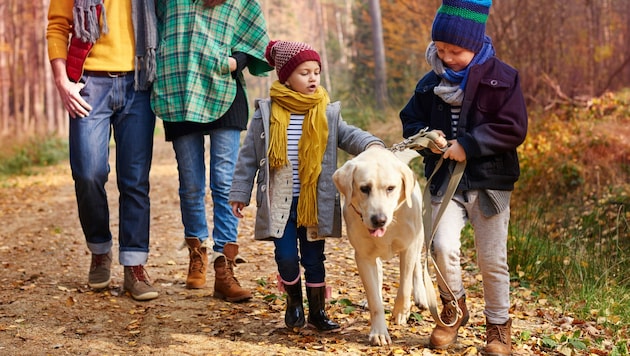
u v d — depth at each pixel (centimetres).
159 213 855
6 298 443
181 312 416
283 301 438
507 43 1214
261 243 638
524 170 875
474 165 331
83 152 432
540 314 434
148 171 449
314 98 362
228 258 441
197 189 453
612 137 938
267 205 364
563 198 820
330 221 357
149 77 429
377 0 2066
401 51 2105
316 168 358
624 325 424
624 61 1242
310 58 360
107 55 429
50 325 390
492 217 333
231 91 434
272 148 362
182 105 426
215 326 389
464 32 324
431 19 1650
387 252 346
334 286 480
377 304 354
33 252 634
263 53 445
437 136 325
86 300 439
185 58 425
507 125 322
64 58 433
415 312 411
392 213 316
